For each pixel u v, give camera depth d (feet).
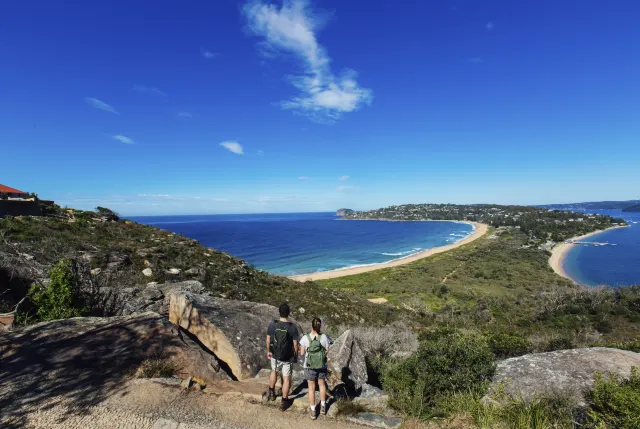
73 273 28.25
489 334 35.32
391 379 18.95
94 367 16.69
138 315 22.61
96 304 30.42
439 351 19.07
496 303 125.08
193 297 25.53
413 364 19.34
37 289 26.89
